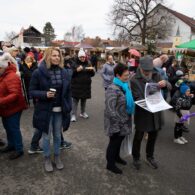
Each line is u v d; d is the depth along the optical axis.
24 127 6.07
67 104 3.83
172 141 5.56
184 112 5.30
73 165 4.23
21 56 9.62
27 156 4.50
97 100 9.81
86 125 6.45
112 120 3.74
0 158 4.39
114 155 4.00
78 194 3.44
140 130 3.98
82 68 6.57
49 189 3.53
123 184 3.72
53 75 3.69
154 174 4.05
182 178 3.97
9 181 3.70
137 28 44.19
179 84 5.32
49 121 3.75
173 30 46.88
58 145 4.01
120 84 3.80
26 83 7.35
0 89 4.03
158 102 3.91
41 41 58.62
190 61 16.31
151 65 3.87
